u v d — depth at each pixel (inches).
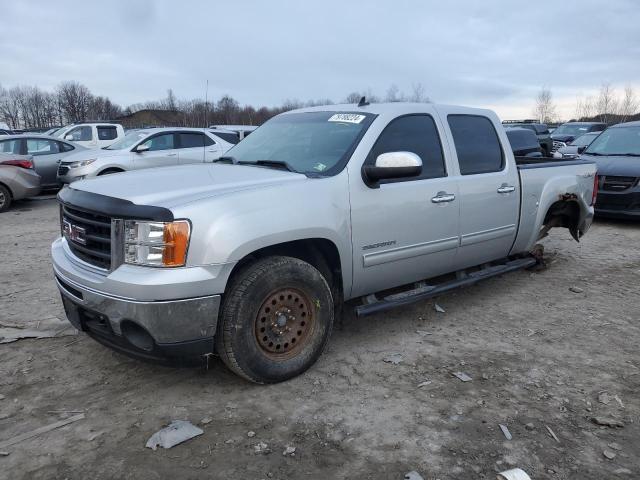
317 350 148.4
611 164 377.4
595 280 243.9
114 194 131.1
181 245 120.8
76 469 108.1
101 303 125.5
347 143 162.1
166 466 109.2
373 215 157.6
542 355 163.6
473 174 191.6
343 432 121.7
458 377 147.8
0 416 127.1
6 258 274.5
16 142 517.3
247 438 118.9
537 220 221.9
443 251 181.9
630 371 153.5
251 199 132.8
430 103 188.9
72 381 144.1
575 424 126.0
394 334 178.9
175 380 144.7
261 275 132.7
